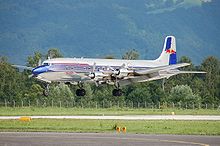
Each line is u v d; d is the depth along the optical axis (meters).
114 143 124.12
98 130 154.50
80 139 130.00
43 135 137.50
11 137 131.88
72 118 193.50
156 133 148.75
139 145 121.75
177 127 166.00
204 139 134.12
